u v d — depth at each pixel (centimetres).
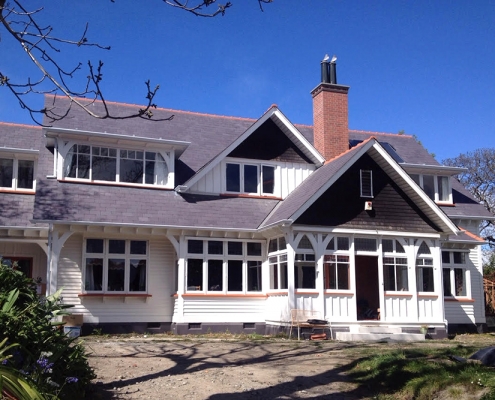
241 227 1995
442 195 2519
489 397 831
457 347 1384
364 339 1841
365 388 995
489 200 4412
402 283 2022
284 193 2222
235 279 2008
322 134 2353
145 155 2058
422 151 2722
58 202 1827
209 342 1620
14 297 756
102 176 1989
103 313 1873
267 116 2191
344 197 1984
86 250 1878
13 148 2008
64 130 1902
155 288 1961
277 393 956
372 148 2011
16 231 1858
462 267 2356
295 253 1897
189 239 1948
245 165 2198
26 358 725
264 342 1639
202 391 953
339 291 1917
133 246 1952
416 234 2042
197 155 2259
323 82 2380
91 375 883
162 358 1284
